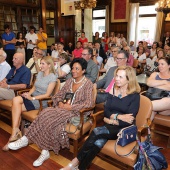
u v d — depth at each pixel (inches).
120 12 423.5
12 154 92.3
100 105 111.4
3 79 123.4
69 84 95.4
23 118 101.0
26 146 98.4
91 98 89.0
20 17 290.7
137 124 77.5
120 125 73.2
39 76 108.6
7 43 250.2
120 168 80.0
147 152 66.4
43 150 86.4
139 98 76.3
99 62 187.9
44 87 103.9
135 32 411.2
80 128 82.4
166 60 100.9
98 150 70.8
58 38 343.3
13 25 287.9
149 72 153.9
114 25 438.9
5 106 111.3
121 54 113.1
